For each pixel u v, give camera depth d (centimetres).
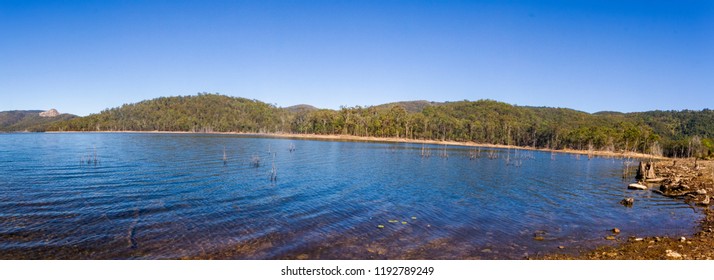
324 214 2267
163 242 1688
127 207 2338
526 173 5297
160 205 2411
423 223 2105
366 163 6028
